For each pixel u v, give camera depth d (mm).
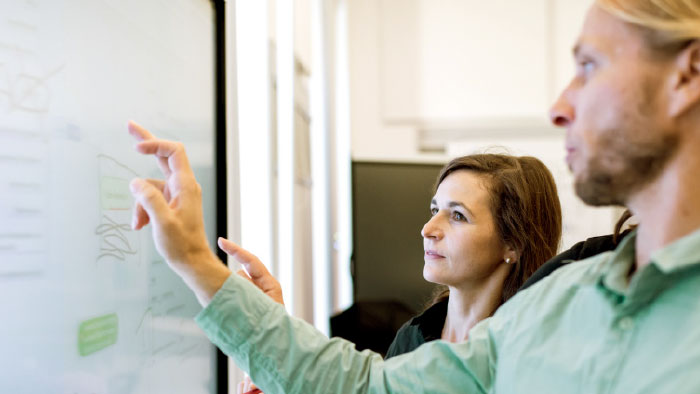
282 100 1444
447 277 888
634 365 429
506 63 2875
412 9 2918
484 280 902
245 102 1218
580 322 505
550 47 2836
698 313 402
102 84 580
